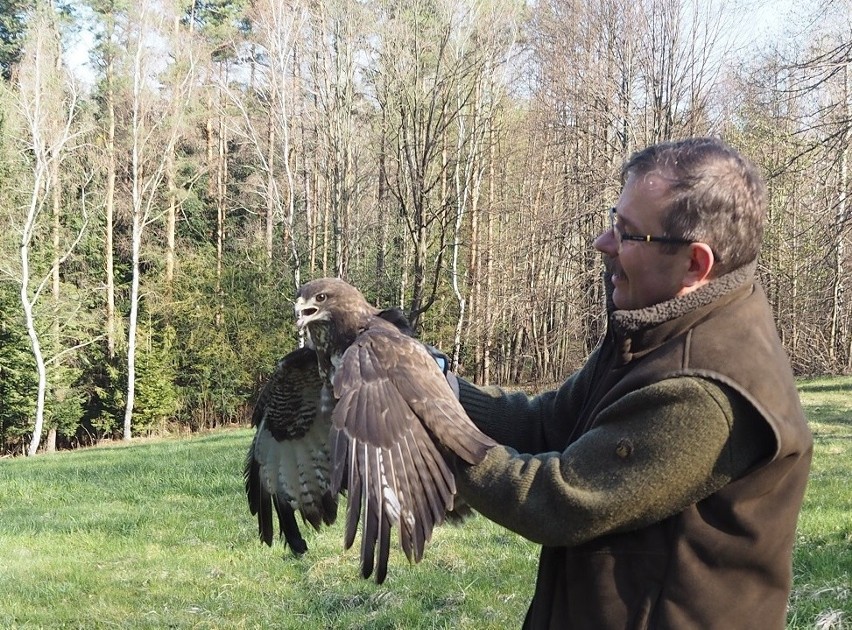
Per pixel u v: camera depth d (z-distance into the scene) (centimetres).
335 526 870
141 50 3072
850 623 512
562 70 2597
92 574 793
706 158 196
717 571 185
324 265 3086
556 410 243
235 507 1039
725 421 179
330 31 2817
